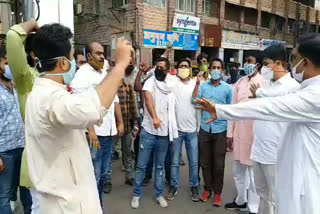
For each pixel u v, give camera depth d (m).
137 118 4.32
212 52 12.98
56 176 1.40
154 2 10.05
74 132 1.45
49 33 1.41
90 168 1.52
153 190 3.97
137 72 4.95
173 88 3.50
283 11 16.56
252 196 3.24
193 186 3.67
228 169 4.67
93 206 1.49
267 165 2.59
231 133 3.45
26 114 1.43
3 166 2.52
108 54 10.41
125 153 4.08
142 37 9.68
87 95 1.31
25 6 4.12
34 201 2.39
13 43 2.12
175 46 10.80
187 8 11.21
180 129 3.55
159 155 3.43
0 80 2.58
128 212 3.34
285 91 2.46
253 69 3.26
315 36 1.66
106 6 10.52
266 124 2.54
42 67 1.45
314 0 19.44
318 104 1.57
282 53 2.54
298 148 1.70
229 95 3.45
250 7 14.07
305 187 1.67
